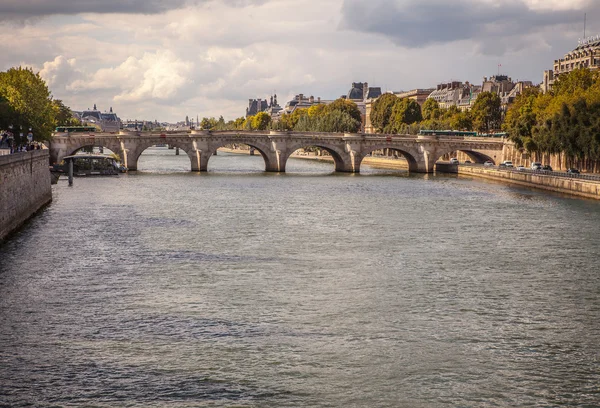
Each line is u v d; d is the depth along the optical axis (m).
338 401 43.16
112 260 76.19
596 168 171.38
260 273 71.19
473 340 52.44
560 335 53.72
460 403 43.06
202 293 63.53
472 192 153.12
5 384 44.50
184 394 43.66
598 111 160.75
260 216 111.81
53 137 198.62
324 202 132.25
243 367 47.34
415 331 54.12
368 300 61.84
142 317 56.62
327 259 78.19
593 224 104.62
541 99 194.25
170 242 87.25
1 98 156.75
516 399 43.59
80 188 155.62
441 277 70.31
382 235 94.19
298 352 49.84
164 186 162.75
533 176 162.88
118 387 44.38
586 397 43.97
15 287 64.62
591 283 68.50
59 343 50.94
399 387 44.91
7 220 86.75
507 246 86.69
